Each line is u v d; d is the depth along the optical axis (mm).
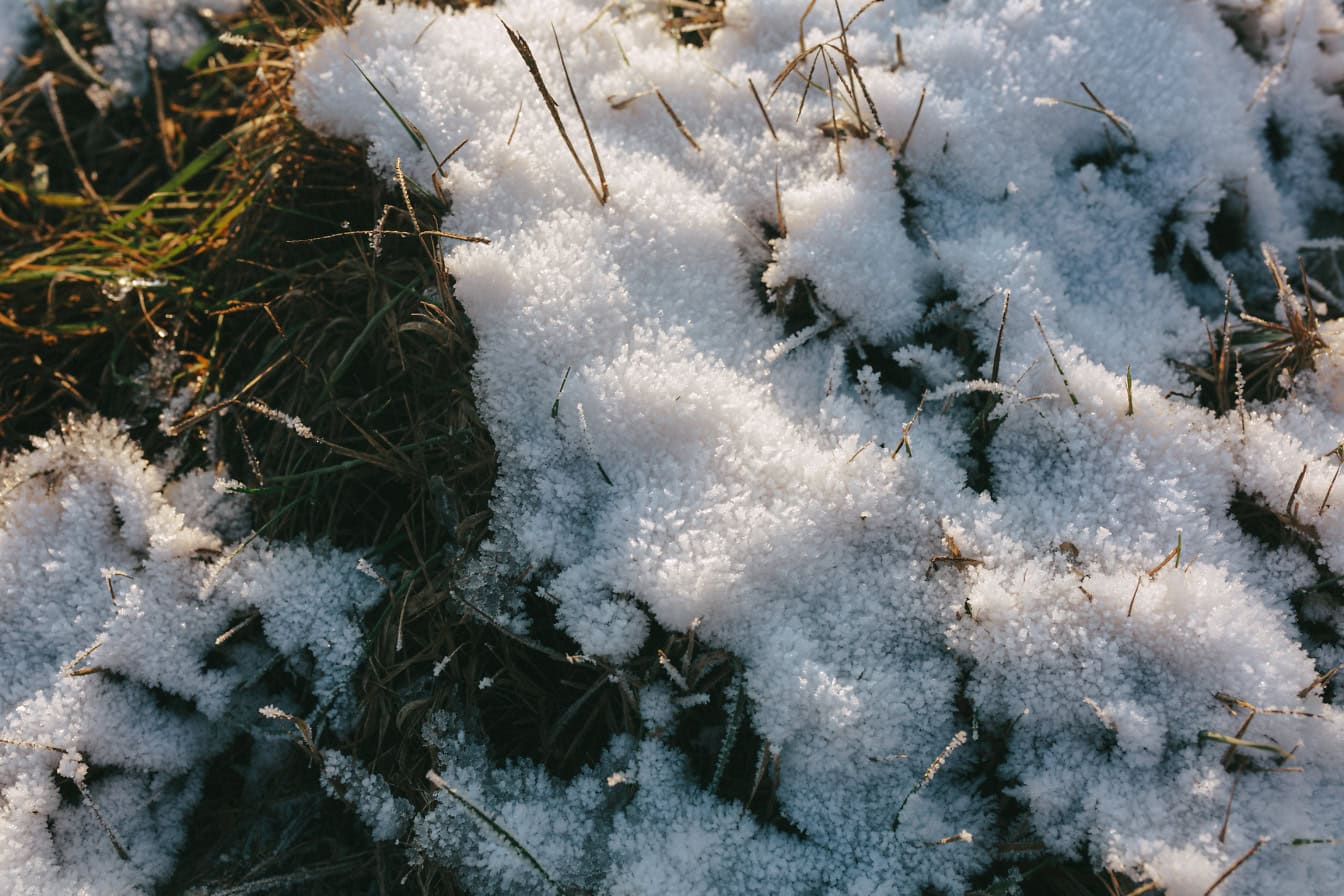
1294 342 686
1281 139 749
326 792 665
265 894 656
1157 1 733
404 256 710
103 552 678
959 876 629
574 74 722
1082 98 719
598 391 660
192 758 668
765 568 645
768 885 630
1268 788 620
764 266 698
